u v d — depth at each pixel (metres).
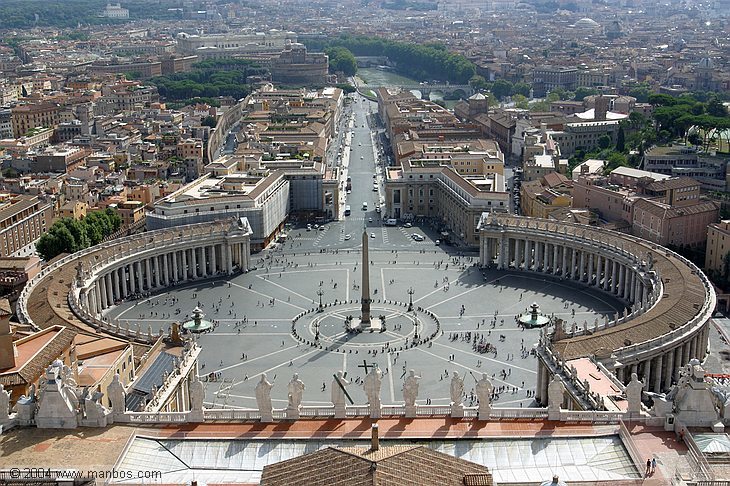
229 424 132.12
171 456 124.19
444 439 127.00
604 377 175.38
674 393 127.81
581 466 120.88
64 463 118.56
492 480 104.81
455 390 133.50
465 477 103.94
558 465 121.31
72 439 125.62
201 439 127.38
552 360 188.25
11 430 128.00
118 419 131.75
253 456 124.19
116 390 131.12
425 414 134.88
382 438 127.25
